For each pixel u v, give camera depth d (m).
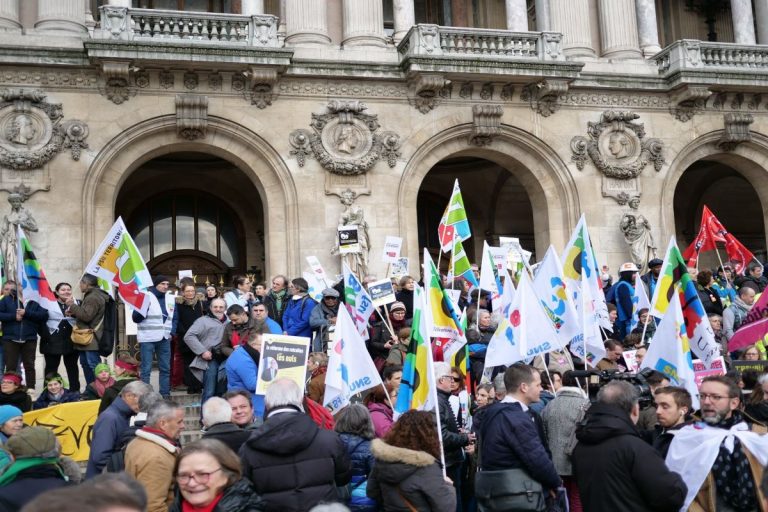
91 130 24.09
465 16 31.95
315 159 25.64
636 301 17.61
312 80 25.88
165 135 24.95
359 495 9.29
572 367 12.34
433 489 7.59
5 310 16.66
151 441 7.66
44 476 6.75
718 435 7.42
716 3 34.22
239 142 25.39
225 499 6.54
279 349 10.73
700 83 27.70
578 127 27.67
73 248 23.53
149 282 15.30
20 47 23.45
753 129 28.97
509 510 8.19
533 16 32.44
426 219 34.09
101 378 14.05
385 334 16.81
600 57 29.25
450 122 26.70
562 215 27.44
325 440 7.79
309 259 21.50
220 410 8.41
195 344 15.80
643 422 9.73
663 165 28.14
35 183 23.52
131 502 2.97
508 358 11.23
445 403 10.48
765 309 13.16
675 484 7.00
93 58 23.44
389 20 31.12
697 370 11.87
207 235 32.38
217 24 24.94
